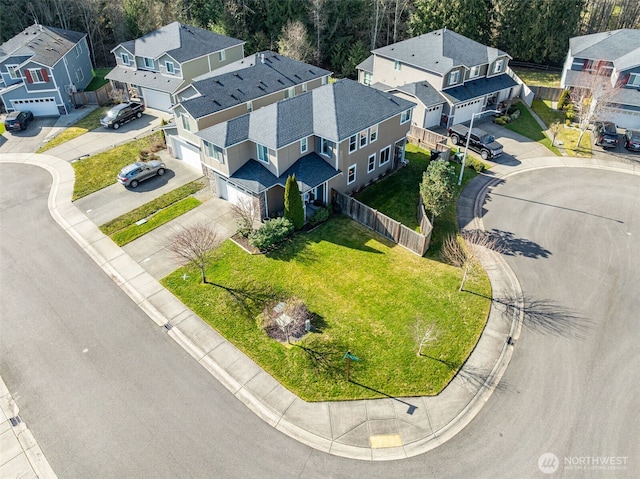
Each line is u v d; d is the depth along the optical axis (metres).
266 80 37.16
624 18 58.16
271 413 17.89
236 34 56.72
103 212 30.05
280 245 26.70
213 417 17.77
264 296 23.19
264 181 27.92
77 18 58.41
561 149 37.62
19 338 21.25
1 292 23.83
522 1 52.62
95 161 36.16
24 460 16.48
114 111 41.91
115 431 17.33
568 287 23.73
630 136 37.25
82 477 15.93
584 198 31.03
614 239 27.09
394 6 57.94
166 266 25.42
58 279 24.69
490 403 18.19
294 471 15.98
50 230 28.53
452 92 40.91
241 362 19.89
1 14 53.75
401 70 43.84
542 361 19.83
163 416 17.81
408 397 18.44
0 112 46.00
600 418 17.53
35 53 42.84
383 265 25.22
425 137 38.38
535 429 17.20
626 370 19.39
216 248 26.48
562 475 15.76
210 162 29.52
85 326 21.84
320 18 54.97
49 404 18.33
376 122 30.05
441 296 23.11
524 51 55.25
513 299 23.03
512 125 41.81
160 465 16.19
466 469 16.00
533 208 30.12
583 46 46.03
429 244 26.70
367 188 32.56
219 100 33.31
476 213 29.83
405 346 20.42
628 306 22.55
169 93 42.69
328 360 19.83
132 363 19.97
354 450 16.62
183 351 20.48
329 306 22.53
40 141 39.81
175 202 30.89
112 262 25.81
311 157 29.73
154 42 45.28
